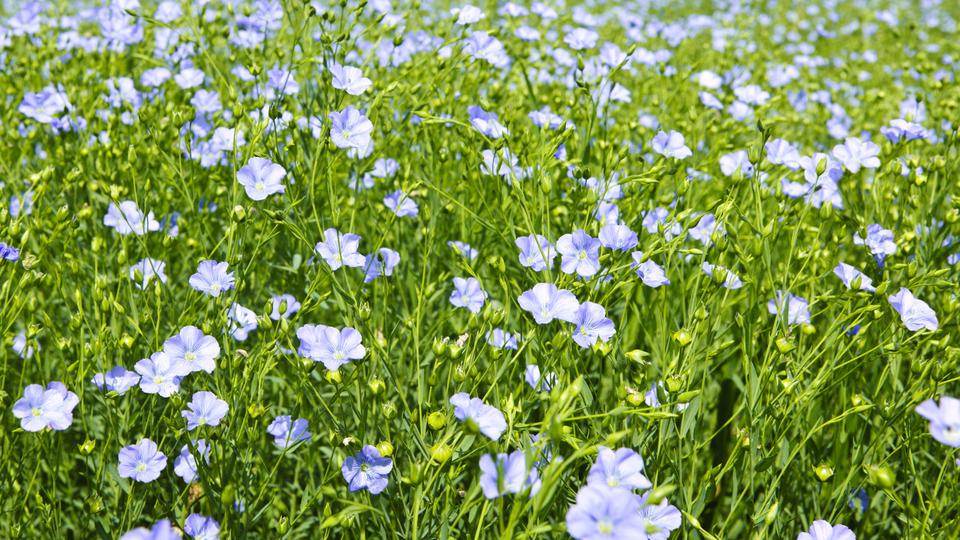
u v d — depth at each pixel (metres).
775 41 1.71
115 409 0.72
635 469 0.60
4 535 0.71
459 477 0.71
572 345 0.70
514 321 0.76
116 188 0.76
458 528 0.69
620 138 0.97
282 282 0.84
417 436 0.67
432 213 0.83
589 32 0.95
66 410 0.67
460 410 0.62
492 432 0.62
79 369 0.70
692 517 0.64
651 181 0.75
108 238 0.87
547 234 0.72
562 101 0.97
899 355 0.73
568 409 0.62
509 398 0.64
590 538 0.56
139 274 0.73
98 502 0.68
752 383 0.69
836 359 0.69
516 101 0.94
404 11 1.07
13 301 0.73
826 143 1.12
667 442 0.70
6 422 0.73
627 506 0.56
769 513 0.66
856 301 0.74
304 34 0.91
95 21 1.34
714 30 1.63
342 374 0.73
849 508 0.74
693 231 0.81
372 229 0.86
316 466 0.78
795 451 0.68
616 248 0.71
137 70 1.05
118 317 0.75
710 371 0.76
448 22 1.05
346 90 0.79
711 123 0.96
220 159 0.90
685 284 0.78
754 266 0.78
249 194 0.73
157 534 0.55
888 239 0.77
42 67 1.04
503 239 0.76
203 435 0.70
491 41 0.90
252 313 0.76
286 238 0.82
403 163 0.90
